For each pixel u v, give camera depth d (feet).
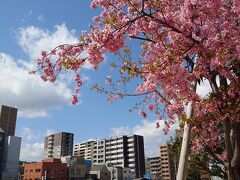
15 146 480.23
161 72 31.42
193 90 35.70
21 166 520.01
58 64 31.58
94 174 487.20
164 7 33.65
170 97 38.06
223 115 32.99
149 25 32.71
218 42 31.55
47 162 440.86
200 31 32.71
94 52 30.40
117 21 31.71
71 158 509.35
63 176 449.89
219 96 33.14
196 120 35.17
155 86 34.96
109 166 584.81
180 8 33.22
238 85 32.37
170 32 33.22
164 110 46.01
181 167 38.55
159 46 34.35
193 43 31.53
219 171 64.08
